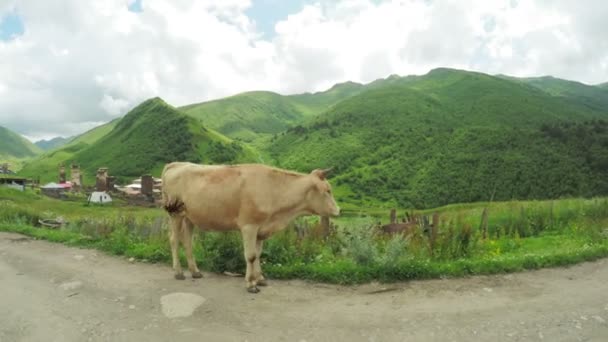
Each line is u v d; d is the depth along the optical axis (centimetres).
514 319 627
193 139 17988
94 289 735
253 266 746
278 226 771
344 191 13262
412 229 1259
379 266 818
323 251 1044
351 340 555
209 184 745
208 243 923
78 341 545
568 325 608
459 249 1073
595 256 1012
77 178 11412
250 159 17812
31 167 19038
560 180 9762
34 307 657
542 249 1232
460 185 11431
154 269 868
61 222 1702
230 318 615
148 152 17200
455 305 681
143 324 593
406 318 625
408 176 13425
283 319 616
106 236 1202
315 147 18638
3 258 979
